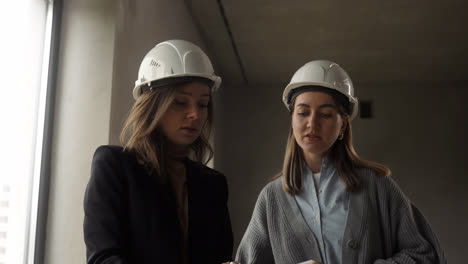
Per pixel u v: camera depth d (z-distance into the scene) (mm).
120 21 2393
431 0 4531
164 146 1225
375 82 7438
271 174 7422
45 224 2107
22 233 1972
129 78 2559
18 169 1948
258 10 4789
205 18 4992
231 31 5383
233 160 7516
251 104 7645
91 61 2271
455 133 7289
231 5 4676
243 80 7441
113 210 1078
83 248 2102
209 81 1278
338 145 1744
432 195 7168
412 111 7398
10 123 1887
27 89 2035
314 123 1639
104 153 1144
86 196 1098
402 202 1650
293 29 5301
